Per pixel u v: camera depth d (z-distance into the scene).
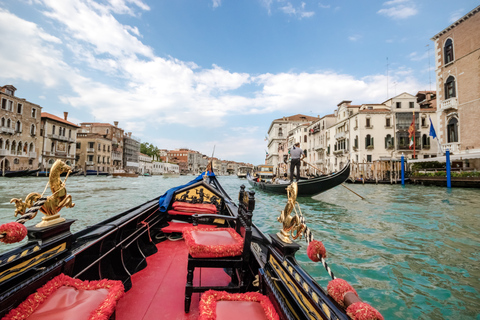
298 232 1.42
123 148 60.41
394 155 28.75
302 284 1.18
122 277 2.18
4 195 13.95
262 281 1.71
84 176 42.06
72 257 1.56
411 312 3.05
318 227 7.13
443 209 10.09
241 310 1.32
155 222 3.50
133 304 1.92
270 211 9.92
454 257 4.73
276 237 1.60
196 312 1.83
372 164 27.62
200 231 2.10
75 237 1.80
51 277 1.39
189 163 100.06
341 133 33.56
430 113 28.95
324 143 38.72
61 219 1.50
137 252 2.70
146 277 2.37
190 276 1.79
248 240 1.80
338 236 6.18
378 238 6.00
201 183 4.19
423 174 22.50
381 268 4.23
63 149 40.69
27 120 33.34
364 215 8.93
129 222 2.46
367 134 29.44
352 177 25.84
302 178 14.30
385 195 15.14
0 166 29.45
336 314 0.90
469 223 7.59
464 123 19.62
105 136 51.91
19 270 1.18
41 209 1.39
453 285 3.66
